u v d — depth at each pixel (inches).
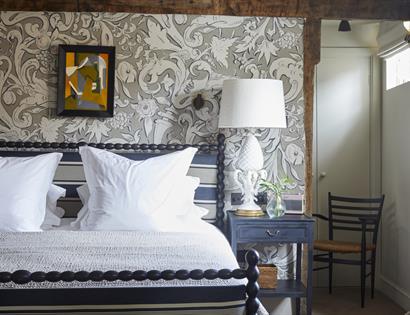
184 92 139.3
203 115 139.5
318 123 189.8
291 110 140.9
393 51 170.6
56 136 137.6
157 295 69.9
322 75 189.5
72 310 68.6
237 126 124.6
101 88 137.6
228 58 140.0
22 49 137.0
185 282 71.9
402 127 163.5
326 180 190.4
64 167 131.9
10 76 137.0
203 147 137.3
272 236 126.0
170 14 139.2
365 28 187.6
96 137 138.3
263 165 140.4
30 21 137.3
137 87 138.6
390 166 175.6
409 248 157.5
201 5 139.6
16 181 113.7
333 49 188.7
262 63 140.5
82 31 138.0
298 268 137.0
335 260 173.2
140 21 138.7
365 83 188.9
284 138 140.9
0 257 79.0
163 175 118.1
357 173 189.6
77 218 119.8
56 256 79.7
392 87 175.2
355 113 189.2
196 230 115.6
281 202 130.0
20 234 98.3
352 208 177.6
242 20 140.3
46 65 137.4
